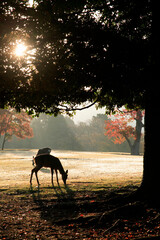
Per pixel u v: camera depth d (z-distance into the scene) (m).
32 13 7.60
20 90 8.41
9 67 8.01
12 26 7.77
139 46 7.38
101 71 7.32
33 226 7.06
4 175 18.23
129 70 7.39
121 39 7.41
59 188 12.32
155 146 7.99
